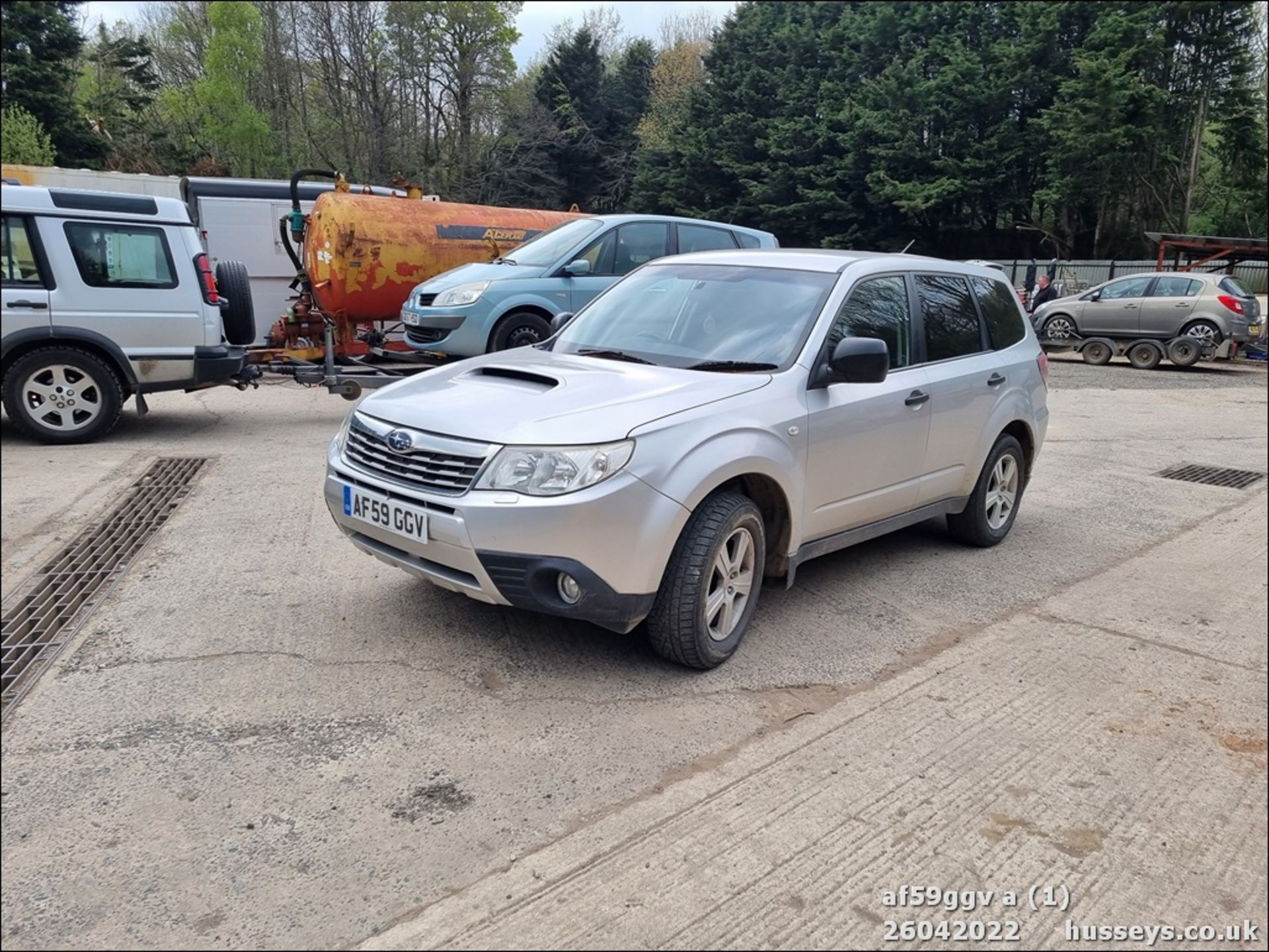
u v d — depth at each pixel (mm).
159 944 2229
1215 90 37469
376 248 10289
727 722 3428
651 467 3428
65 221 7676
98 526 5562
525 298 9203
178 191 16766
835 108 41906
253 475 6891
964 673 3975
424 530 3447
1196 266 22547
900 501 4852
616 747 3211
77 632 3988
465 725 3309
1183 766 3291
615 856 2631
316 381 9016
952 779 3127
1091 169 36594
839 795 2990
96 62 40500
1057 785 3129
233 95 36156
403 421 3686
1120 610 4840
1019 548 5895
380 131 40125
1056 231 41594
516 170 44938
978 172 38844
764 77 43906
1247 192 38281
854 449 4371
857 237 41344
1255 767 3303
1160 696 3838
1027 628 4531
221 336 8484
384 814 2770
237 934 2273
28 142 29859
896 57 40312
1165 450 9656
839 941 2357
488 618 4250
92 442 8008
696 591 3602
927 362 4996
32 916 2297
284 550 5152
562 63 50844
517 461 3346
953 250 43469
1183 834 2889
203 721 3262
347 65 39156
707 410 3707
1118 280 19219
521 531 3281
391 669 3719
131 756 3023
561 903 2432
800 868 2621
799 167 41938
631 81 54000
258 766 2996
